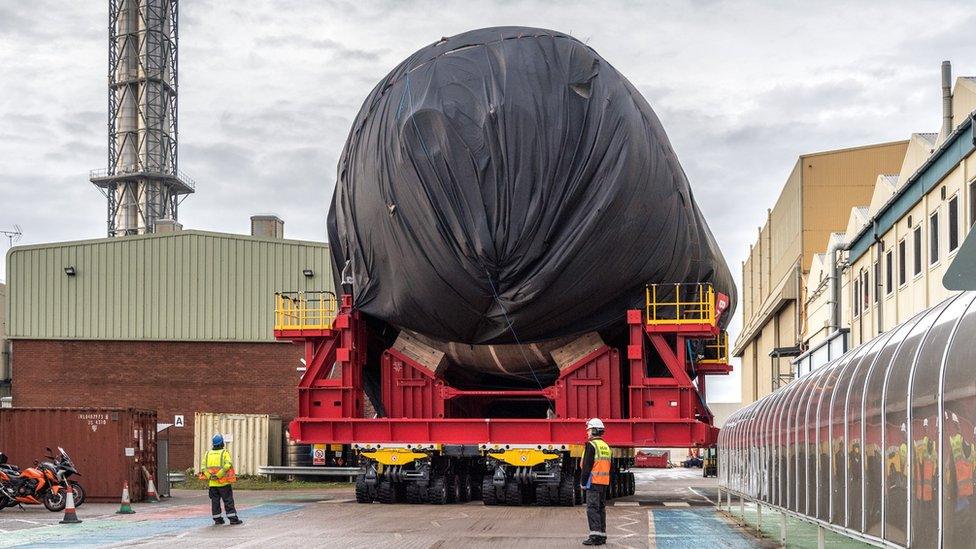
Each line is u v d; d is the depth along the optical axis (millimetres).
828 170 60188
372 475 24750
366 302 24766
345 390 25125
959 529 7059
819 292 48500
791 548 14938
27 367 43656
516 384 28375
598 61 22984
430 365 25156
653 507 24688
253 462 40156
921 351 8195
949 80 30656
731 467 21656
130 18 93188
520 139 21953
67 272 43875
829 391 11828
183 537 16484
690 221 24484
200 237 44094
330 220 26562
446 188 22047
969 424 6879
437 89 22578
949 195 25734
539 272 22000
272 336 43406
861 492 9953
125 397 43344
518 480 23906
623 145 22047
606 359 24172
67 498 20047
